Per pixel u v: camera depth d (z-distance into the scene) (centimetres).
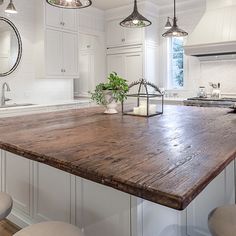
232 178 198
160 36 514
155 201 77
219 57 461
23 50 401
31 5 404
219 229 110
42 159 112
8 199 141
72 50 437
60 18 415
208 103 413
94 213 157
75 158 108
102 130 169
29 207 207
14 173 218
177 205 72
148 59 489
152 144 132
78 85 580
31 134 156
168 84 522
